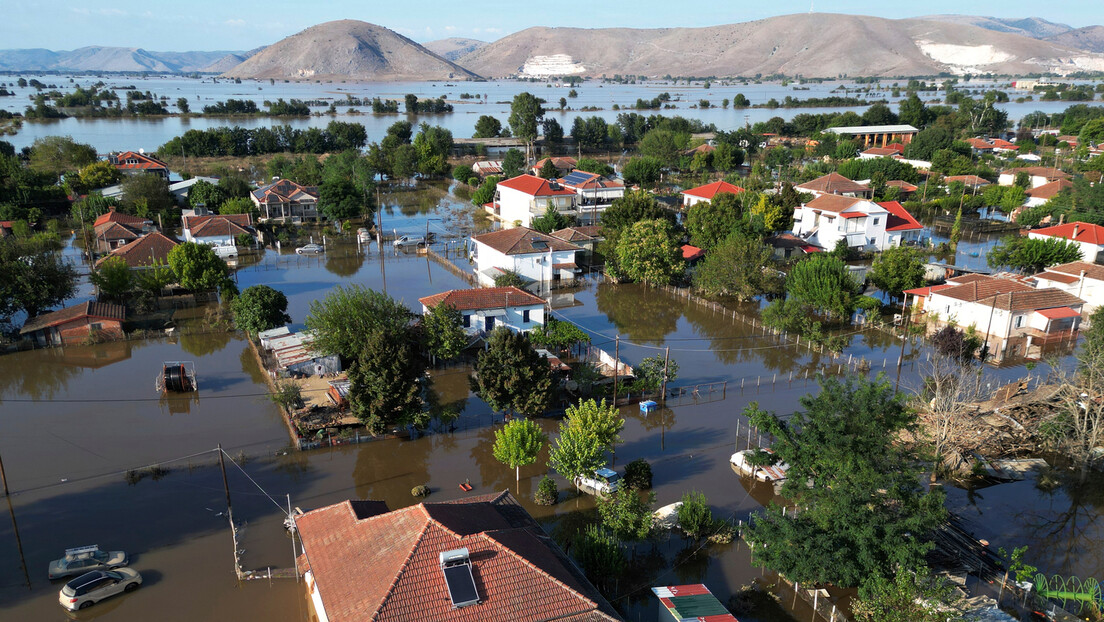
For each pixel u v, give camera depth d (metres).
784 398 56.97
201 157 192.50
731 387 59.03
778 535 33.84
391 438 49.38
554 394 52.81
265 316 65.62
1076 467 46.44
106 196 119.00
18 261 68.25
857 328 72.75
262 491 42.78
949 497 43.03
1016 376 60.09
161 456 46.31
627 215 90.00
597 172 164.62
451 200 146.38
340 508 32.84
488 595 26.91
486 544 28.62
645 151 188.75
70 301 76.88
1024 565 33.72
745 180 139.88
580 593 28.08
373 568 27.97
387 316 59.06
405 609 25.80
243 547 37.38
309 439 48.44
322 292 80.88
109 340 66.06
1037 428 48.53
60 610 32.56
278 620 32.34
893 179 145.75
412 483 44.12
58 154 154.88
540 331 65.25
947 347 62.50
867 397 35.12
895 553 31.14
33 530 38.22
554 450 43.94
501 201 124.62
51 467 44.59
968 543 37.19
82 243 102.19
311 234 110.69
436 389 57.25
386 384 47.91
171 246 86.31
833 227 101.19
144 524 39.06
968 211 127.69
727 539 38.62
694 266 93.19
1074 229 93.38
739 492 43.56
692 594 31.64
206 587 34.34
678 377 60.84
